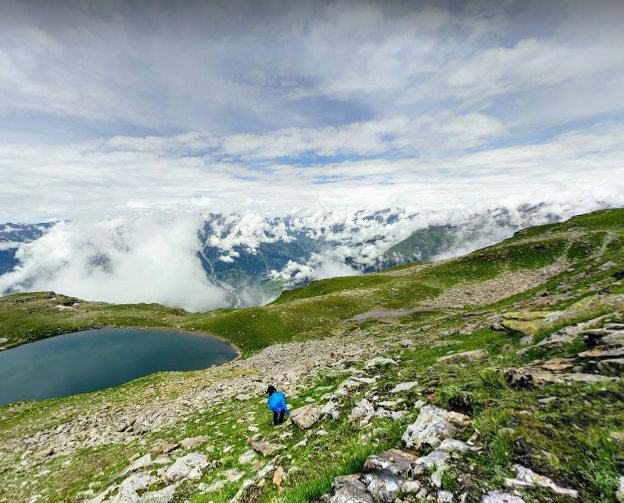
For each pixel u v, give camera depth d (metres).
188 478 13.12
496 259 121.31
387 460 6.71
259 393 28.17
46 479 19.28
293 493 7.09
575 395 7.20
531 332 17.64
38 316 173.25
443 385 11.66
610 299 17.23
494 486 5.11
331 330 83.00
